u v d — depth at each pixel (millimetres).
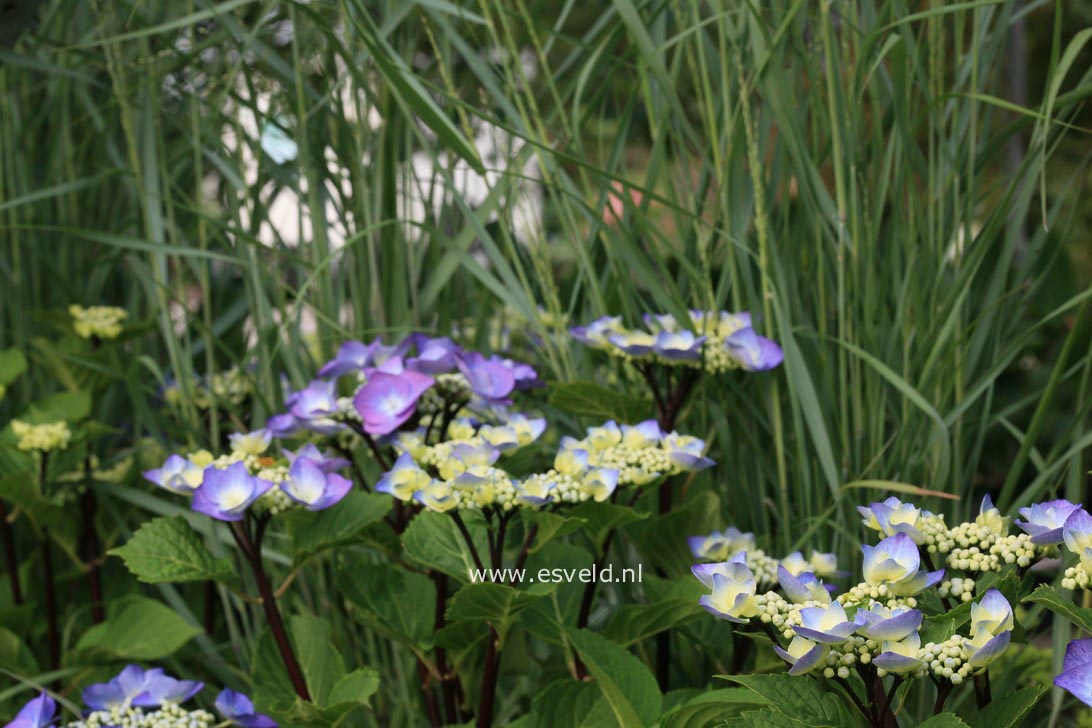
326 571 2025
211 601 2066
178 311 2207
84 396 2082
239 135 2094
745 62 1971
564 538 1958
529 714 1783
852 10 1933
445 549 1848
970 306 2004
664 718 1749
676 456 1836
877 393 1915
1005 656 1926
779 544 1949
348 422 1881
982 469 2389
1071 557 1838
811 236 1980
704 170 1981
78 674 1976
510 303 1963
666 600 1815
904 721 1855
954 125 1941
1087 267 2711
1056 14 1850
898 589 1684
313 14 1959
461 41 1972
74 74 2104
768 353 1905
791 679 1665
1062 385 2381
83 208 2256
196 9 2146
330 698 1822
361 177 2025
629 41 1994
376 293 2033
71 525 2066
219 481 1802
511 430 1857
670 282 1940
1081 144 3066
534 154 2004
